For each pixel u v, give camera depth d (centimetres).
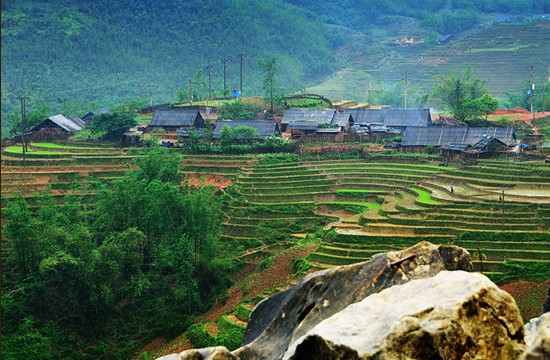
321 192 10619
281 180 11025
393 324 1321
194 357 1538
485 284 1395
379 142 12662
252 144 12131
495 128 11688
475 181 9681
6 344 7144
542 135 12112
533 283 6756
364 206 10081
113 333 7919
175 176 10431
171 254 8381
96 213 9431
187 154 12056
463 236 7862
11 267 8475
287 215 10138
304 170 11281
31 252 8269
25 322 7506
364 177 10919
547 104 16562
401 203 9331
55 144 12888
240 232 9844
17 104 19662
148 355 7519
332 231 8700
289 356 1416
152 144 12088
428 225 8331
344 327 1380
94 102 19125
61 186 10712
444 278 1447
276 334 1802
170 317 8012
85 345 7756
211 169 11494
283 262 8400
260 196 10594
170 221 8944
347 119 13250
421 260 1830
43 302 7975
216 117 14450
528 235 7688
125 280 8519
